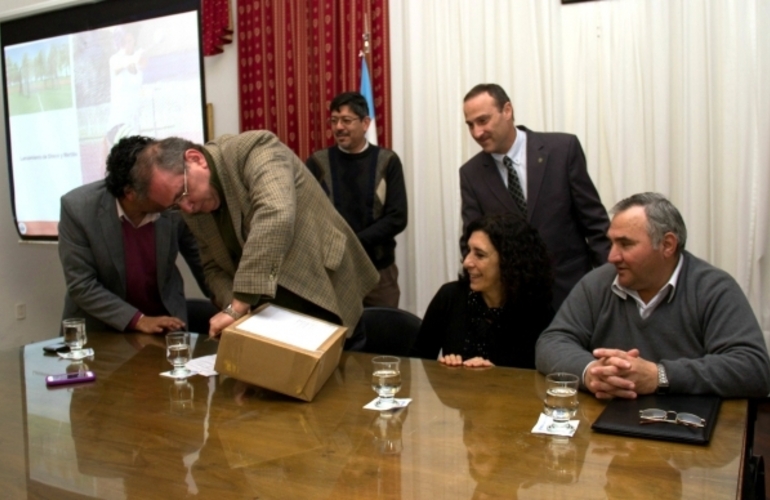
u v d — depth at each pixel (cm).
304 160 383
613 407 139
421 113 353
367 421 139
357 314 204
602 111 319
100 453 126
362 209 309
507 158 257
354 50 363
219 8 398
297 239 184
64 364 193
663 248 163
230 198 179
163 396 160
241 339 154
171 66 365
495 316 201
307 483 110
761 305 302
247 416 144
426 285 363
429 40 349
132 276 243
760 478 146
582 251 254
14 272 474
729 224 302
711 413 134
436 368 180
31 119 415
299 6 376
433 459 118
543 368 169
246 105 401
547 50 321
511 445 123
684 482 106
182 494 108
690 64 300
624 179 316
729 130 297
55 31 400
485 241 196
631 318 172
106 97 387
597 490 104
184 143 175
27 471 119
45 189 417
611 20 312
